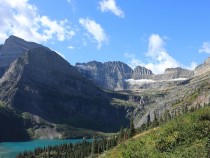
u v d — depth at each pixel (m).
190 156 58.19
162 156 61.78
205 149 58.69
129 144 76.56
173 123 73.81
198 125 68.62
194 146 61.09
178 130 69.75
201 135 65.81
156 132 74.31
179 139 66.31
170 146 65.19
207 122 70.12
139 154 66.75
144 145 70.38
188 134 66.75
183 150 61.53
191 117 74.38
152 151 65.56
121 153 72.94
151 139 70.44
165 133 70.38
